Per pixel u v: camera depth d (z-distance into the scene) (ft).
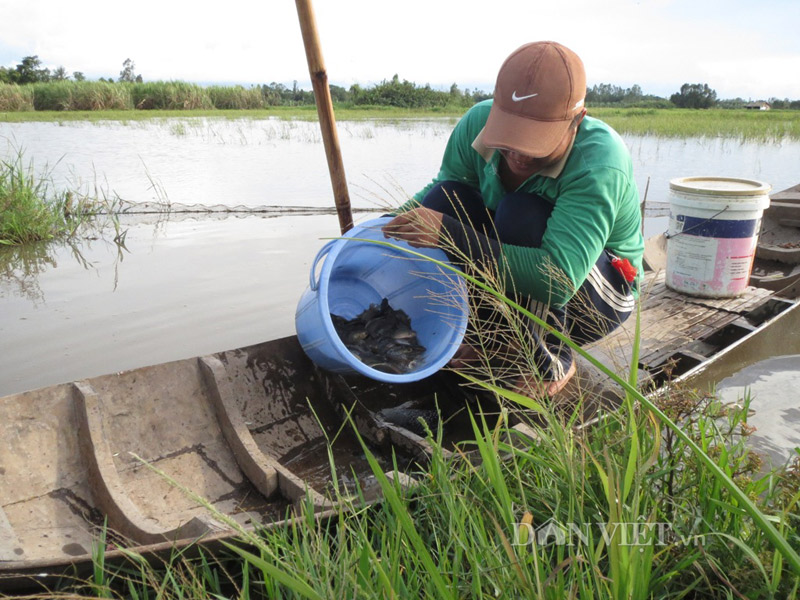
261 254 17.71
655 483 6.37
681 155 38.63
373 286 10.17
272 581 5.45
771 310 12.85
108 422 7.73
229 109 100.48
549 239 8.05
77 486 7.29
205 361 8.48
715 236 12.30
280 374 9.18
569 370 8.98
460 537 5.58
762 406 9.23
